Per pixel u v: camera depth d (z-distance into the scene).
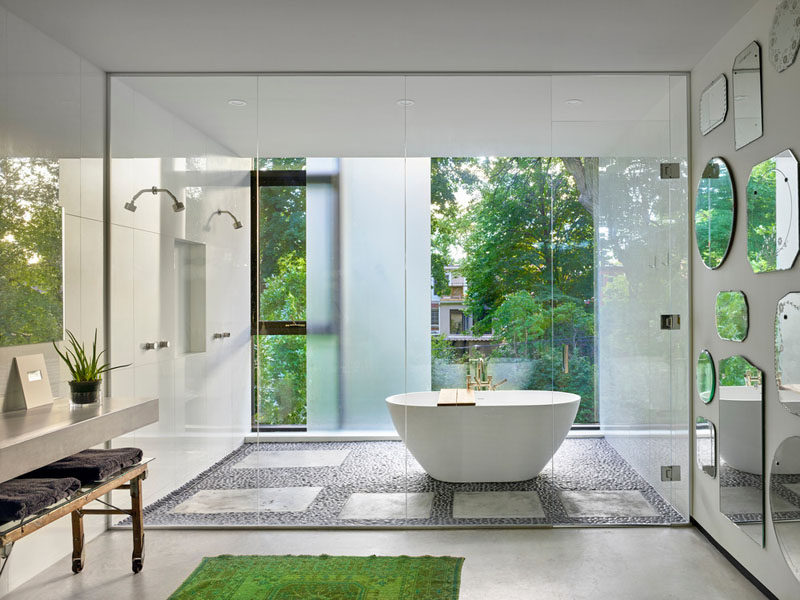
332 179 3.99
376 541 3.70
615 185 3.96
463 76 3.95
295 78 3.97
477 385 3.95
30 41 3.19
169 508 3.98
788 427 2.67
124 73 3.96
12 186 3.05
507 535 3.78
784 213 2.65
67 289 3.50
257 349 4.01
